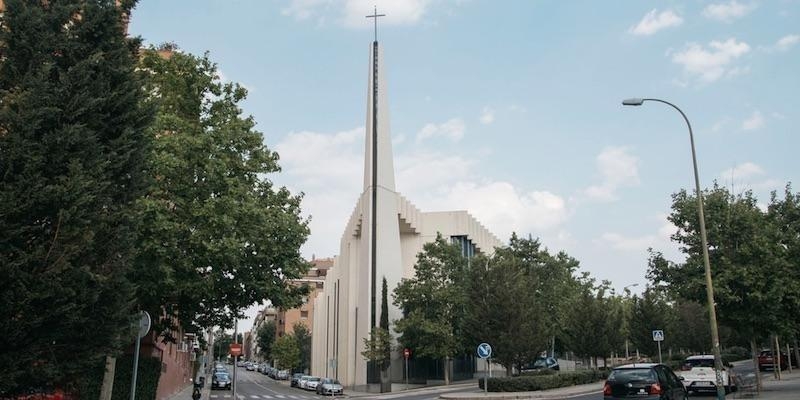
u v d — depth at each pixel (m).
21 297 8.67
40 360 9.64
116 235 10.29
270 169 20.34
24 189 8.94
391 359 55.81
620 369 16.88
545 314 47.03
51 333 9.46
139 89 11.58
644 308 49.25
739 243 24.69
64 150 9.50
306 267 20.80
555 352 67.19
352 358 62.59
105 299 10.20
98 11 11.05
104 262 10.21
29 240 9.20
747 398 22.73
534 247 50.44
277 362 116.69
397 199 61.53
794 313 24.53
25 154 8.99
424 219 65.88
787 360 48.09
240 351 30.00
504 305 34.56
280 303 20.22
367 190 59.88
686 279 24.89
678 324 54.97
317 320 93.88
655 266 26.17
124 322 10.80
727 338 53.16
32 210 9.03
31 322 8.85
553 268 50.03
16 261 8.64
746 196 26.31
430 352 49.84
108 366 15.56
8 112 9.01
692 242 25.20
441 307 50.62
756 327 24.42
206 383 68.44
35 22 10.03
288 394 50.69
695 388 26.50
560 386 35.44
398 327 51.25
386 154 61.06
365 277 58.06
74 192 9.14
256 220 18.72
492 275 36.06
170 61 19.59
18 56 10.05
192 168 18.19
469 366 64.06
